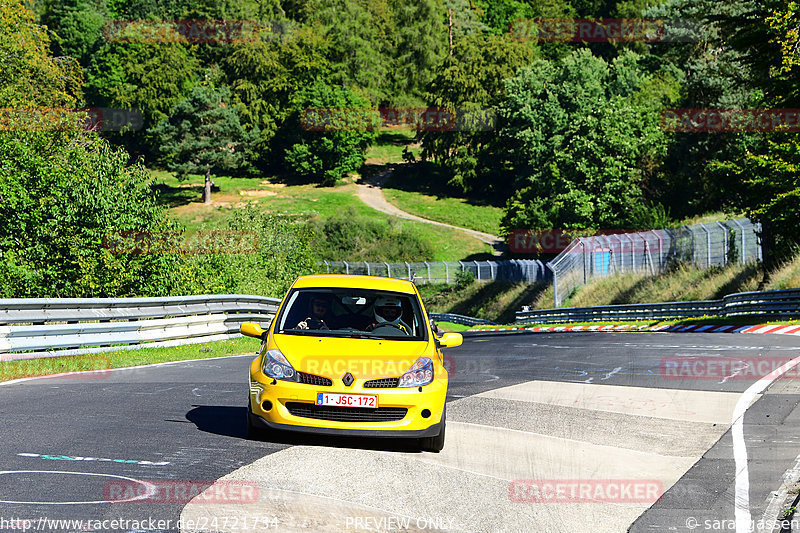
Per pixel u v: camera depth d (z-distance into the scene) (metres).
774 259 102.06
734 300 88.50
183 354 54.69
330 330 24.66
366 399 22.08
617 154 189.50
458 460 22.17
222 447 22.22
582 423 28.23
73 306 48.06
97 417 26.28
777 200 84.94
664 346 58.34
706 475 21.16
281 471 19.77
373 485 19.06
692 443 25.14
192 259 97.44
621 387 37.06
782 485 20.08
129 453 21.02
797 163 84.94
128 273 77.44
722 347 55.19
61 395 31.20
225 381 38.34
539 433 26.34
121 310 53.66
